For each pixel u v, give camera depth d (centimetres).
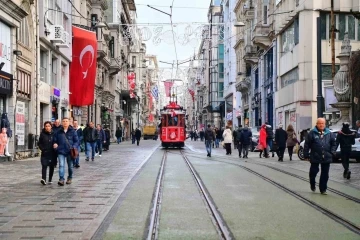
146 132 8675
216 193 1230
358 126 2303
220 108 8631
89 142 2380
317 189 1325
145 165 2119
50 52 3089
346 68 2777
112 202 1078
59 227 818
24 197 1151
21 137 2533
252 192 1253
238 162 2344
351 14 3250
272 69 4288
